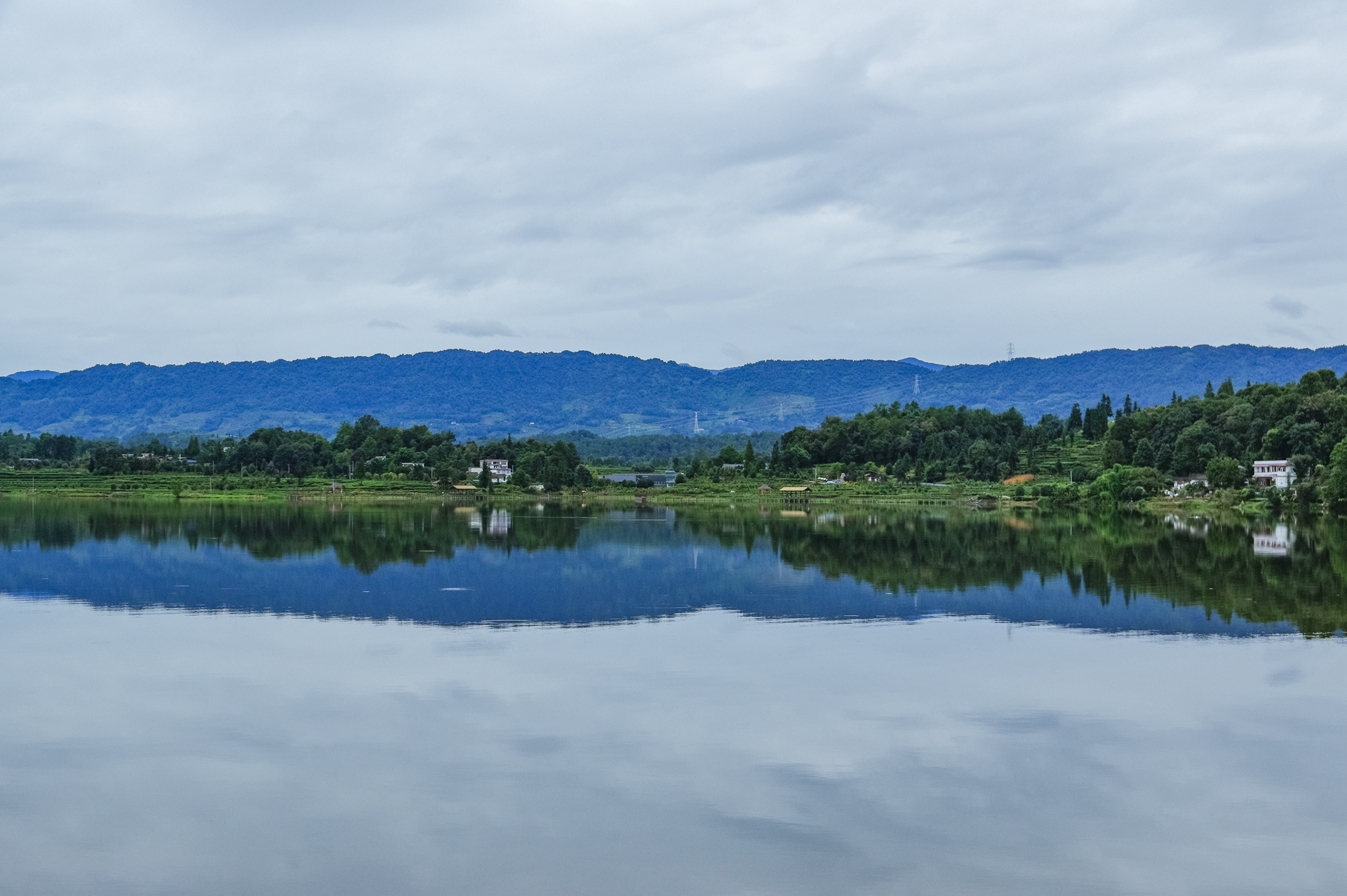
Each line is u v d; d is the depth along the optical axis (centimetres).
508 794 3934
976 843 3538
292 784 4038
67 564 10438
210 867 3394
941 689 5278
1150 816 3744
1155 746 4428
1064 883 3288
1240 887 3272
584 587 8800
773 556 11431
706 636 6575
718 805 3822
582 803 3844
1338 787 4003
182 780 4078
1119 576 9362
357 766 4206
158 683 5425
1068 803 3850
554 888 3253
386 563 10669
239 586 8844
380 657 5988
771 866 3384
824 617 7275
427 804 3841
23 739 4547
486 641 6450
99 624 7025
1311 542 12738
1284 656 6009
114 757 4322
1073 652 6112
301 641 6425
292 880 3312
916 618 7219
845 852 3472
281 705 5016
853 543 13075
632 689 5269
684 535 14612
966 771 4144
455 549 12275
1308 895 3225
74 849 3519
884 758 4278
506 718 4809
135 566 10269
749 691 5234
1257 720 4784
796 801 3872
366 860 3434
